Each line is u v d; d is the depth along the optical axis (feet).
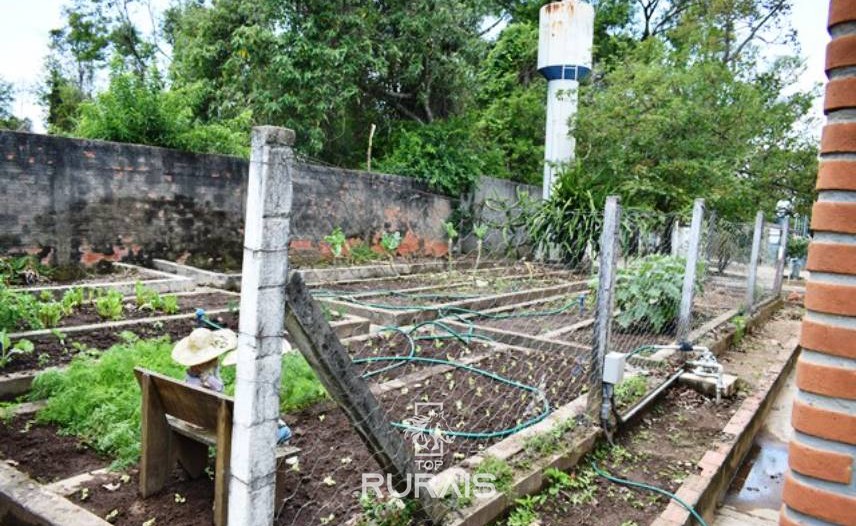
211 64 45.96
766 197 41.93
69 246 26.30
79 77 69.10
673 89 40.04
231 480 5.92
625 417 13.33
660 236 26.09
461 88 51.88
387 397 13.97
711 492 11.85
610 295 12.76
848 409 4.83
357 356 17.30
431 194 43.65
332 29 42.68
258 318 5.62
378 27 46.93
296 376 13.50
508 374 16.40
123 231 28.25
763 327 29.58
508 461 10.52
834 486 4.91
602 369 12.74
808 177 40.93
